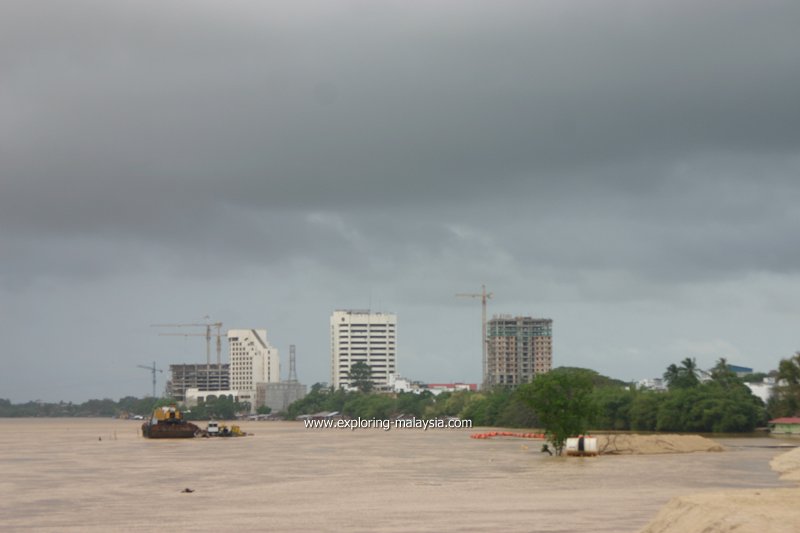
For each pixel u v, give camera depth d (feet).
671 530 172.35
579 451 508.94
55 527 226.99
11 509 266.98
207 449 629.92
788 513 161.79
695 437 545.85
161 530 218.79
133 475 393.50
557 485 326.44
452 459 492.54
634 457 491.31
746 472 379.96
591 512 242.58
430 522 227.20
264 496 298.35
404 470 413.80
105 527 225.35
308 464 461.78
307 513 249.14
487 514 241.55
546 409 522.06
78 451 616.80
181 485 342.85
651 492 296.71
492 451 574.15
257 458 516.73
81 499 293.43
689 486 317.83
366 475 385.50
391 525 222.69
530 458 492.95
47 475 396.57
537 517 233.35
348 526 221.87
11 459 525.34
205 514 249.55
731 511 165.99
